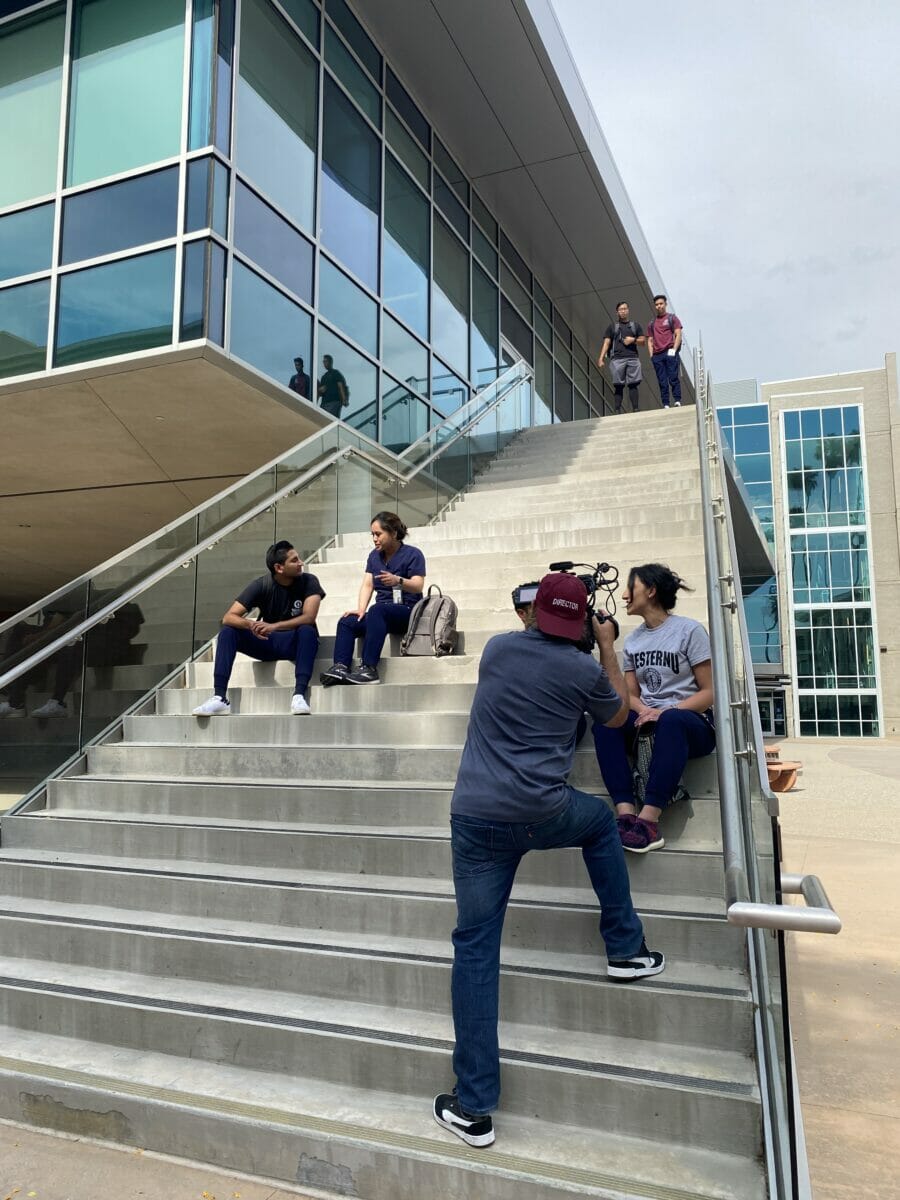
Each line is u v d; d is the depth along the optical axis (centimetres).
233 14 840
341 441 852
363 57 1133
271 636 552
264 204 877
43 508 1234
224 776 474
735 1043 263
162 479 1124
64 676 502
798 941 506
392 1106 260
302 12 985
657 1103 241
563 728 269
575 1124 248
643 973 280
